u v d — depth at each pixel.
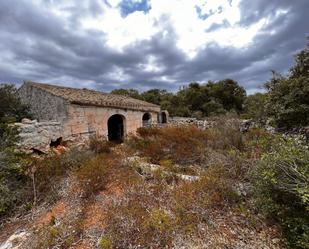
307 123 5.30
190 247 2.98
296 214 2.96
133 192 4.40
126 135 11.45
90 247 3.13
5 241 3.68
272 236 3.15
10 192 4.74
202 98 30.19
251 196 3.92
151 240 3.13
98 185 4.90
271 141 4.36
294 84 5.29
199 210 3.64
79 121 9.53
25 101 12.12
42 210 4.49
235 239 3.12
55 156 6.57
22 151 6.29
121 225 3.44
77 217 3.90
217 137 6.96
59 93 9.91
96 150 7.75
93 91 14.39
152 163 6.37
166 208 3.81
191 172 5.39
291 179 2.98
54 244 3.23
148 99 34.53
